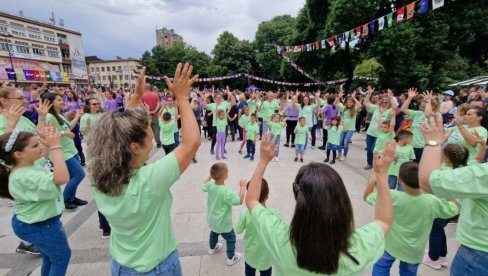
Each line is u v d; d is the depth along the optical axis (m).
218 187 2.93
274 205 4.56
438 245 2.85
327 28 16.64
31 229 2.10
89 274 2.90
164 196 1.42
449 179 1.37
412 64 15.81
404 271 2.31
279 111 9.97
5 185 2.07
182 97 1.46
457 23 15.68
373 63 23.52
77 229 3.84
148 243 1.41
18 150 1.98
